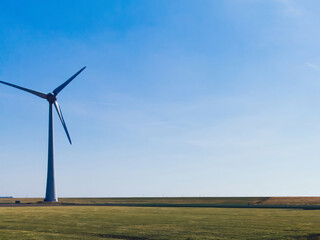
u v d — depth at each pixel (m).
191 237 28.27
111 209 71.81
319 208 72.94
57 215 52.34
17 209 71.94
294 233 30.11
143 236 28.95
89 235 29.42
